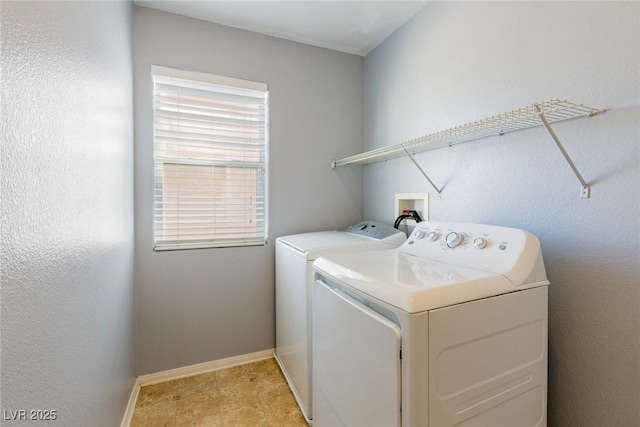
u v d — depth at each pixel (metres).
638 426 0.97
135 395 1.78
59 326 0.78
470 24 1.54
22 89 0.61
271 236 2.23
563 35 1.15
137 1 1.82
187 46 1.96
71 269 0.85
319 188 2.38
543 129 1.22
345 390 1.11
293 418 1.62
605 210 1.04
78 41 0.91
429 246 1.38
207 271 2.07
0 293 0.54
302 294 1.64
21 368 0.61
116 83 1.40
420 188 1.90
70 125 0.85
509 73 1.35
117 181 1.41
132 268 1.79
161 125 1.95
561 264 1.16
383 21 2.03
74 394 0.88
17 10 0.59
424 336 0.82
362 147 2.54
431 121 1.81
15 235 0.59
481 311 0.92
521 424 1.02
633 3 0.96
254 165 2.22
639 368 0.96
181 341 2.01
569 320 1.14
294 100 2.29
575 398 1.12
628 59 0.98
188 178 2.03
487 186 1.46
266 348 2.25
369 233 2.00
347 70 2.47
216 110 2.09
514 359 0.99
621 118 0.99
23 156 0.62
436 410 0.84
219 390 1.86
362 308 1.01
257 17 1.99
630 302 0.98
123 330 1.53
